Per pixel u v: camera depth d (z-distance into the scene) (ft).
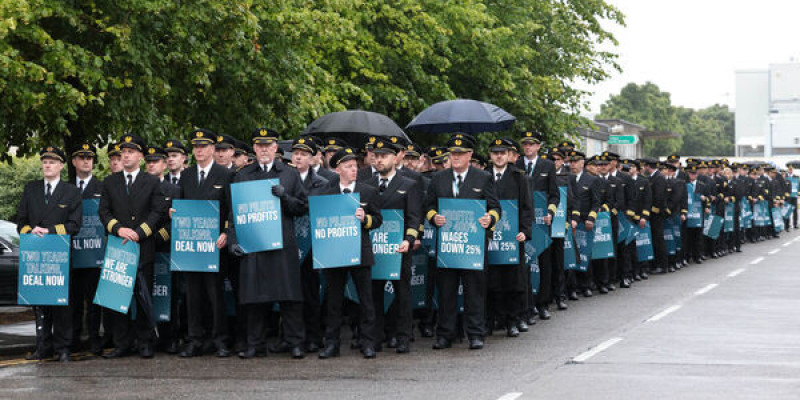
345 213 33.99
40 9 40.34
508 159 39.42
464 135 35.78
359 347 36.88
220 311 35.04
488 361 33.06
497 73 78.33
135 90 45.70
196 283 34.91
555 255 46.65
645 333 39.14
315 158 39.75
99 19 44.55
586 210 51.52
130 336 35.70
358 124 47.44
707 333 38.88
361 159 44.50
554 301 50.70
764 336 37.93
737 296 52.01
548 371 30.83
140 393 27.94
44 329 35.32
